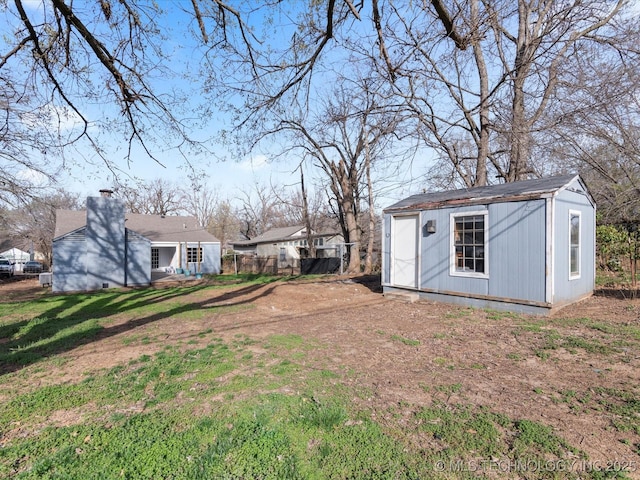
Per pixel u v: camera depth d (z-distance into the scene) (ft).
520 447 8.68
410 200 34.94
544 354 15.60
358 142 66.18
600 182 41.42
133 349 18.58
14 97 22.45
